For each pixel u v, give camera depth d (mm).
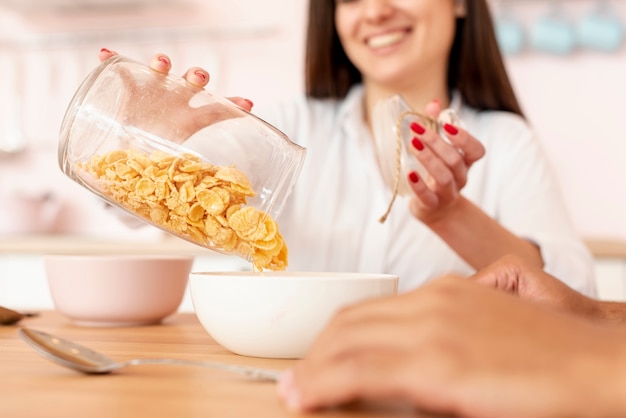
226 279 610
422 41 1342
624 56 2258
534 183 1381
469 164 956
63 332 798
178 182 668
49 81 2617
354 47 1380
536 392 344
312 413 401
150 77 708
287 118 1470
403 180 954
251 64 2518
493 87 1466
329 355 397
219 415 392
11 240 2146
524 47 2301
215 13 2541
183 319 958
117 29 2615
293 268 1358
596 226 2283
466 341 370
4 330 800
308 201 1374
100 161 675
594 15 2215
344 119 1433
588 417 338
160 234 2186
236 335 613
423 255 1338
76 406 412
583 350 360
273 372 482
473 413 352
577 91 2285
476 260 1100
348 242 1348
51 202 2465
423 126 884
